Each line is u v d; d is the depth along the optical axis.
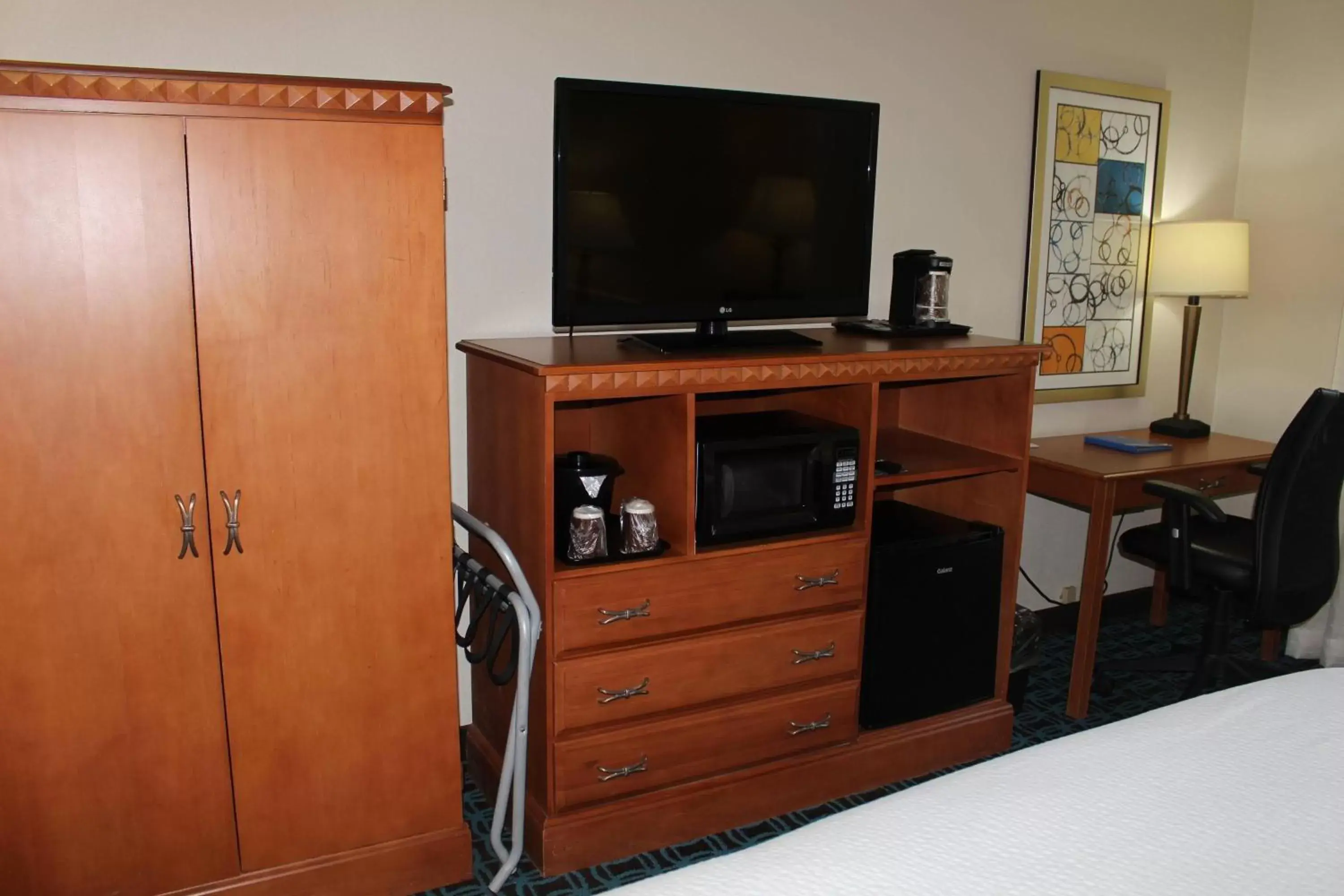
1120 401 3.78
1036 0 3.27
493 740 2.57
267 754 1.97
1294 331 3.78
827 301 2.66
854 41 2.96
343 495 1.94
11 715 1.77
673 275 2.42
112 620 1.81
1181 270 3.53
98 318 1.71
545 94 2.54
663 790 2.34
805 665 2.46
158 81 1.68
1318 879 1.15
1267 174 3.81
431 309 1.94
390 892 2.12
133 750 1.87
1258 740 1.47
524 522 2.22
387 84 1.83
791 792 2.49
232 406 1.82
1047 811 1.27
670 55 2.68
